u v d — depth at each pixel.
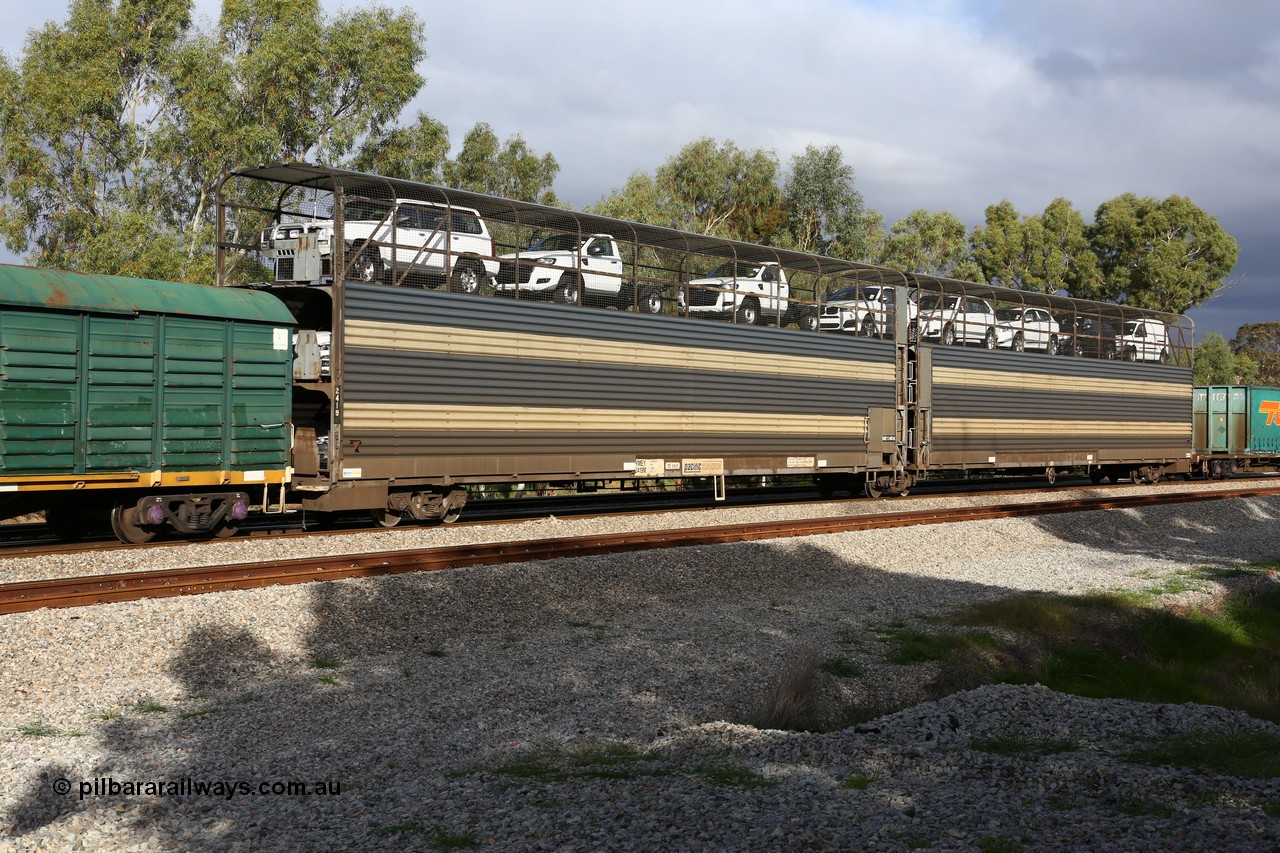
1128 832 4.98
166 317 12.94
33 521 16.98
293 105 29.78
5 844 5.09
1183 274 60.91
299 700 7.83
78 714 7.25
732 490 24.25
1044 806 5.43
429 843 5.02
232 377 13.64
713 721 7.72
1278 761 6.18
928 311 24.56
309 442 14.86
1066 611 12.40
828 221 50.78
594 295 17.86
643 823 5.19
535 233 17.36
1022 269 64.88
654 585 12.27
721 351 19.59
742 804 5.49
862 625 11.30
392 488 15.37
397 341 14.84
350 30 30.45
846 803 5.48
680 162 52.28
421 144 32.38
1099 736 6.84
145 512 13.01
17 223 28.44
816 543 15.02
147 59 29.72
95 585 9.80
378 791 5.92
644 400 18.25
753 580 13.10
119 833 5.23
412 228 15.38
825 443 21.70
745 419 20.05
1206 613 13.30
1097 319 29.22
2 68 28.11
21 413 11.63
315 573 10.95
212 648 8.74
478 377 15.79
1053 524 18.92
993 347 26.08
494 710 7.87
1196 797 5.52
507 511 18.77
